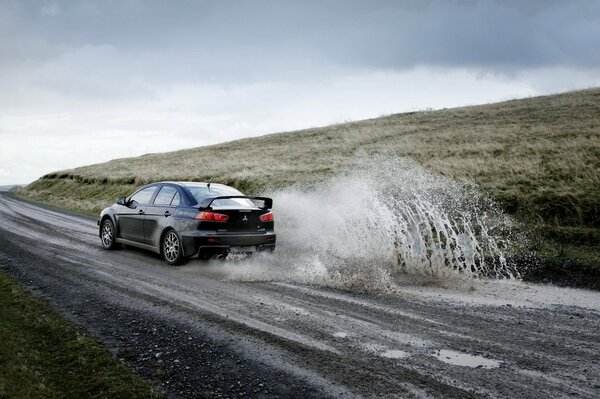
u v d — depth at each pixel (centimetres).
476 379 379
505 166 1620
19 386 355
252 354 429
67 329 488
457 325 518
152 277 749
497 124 2966
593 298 641
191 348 443
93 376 383
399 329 502
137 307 575
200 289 671
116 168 4212
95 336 474
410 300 623
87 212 2150
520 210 1161
